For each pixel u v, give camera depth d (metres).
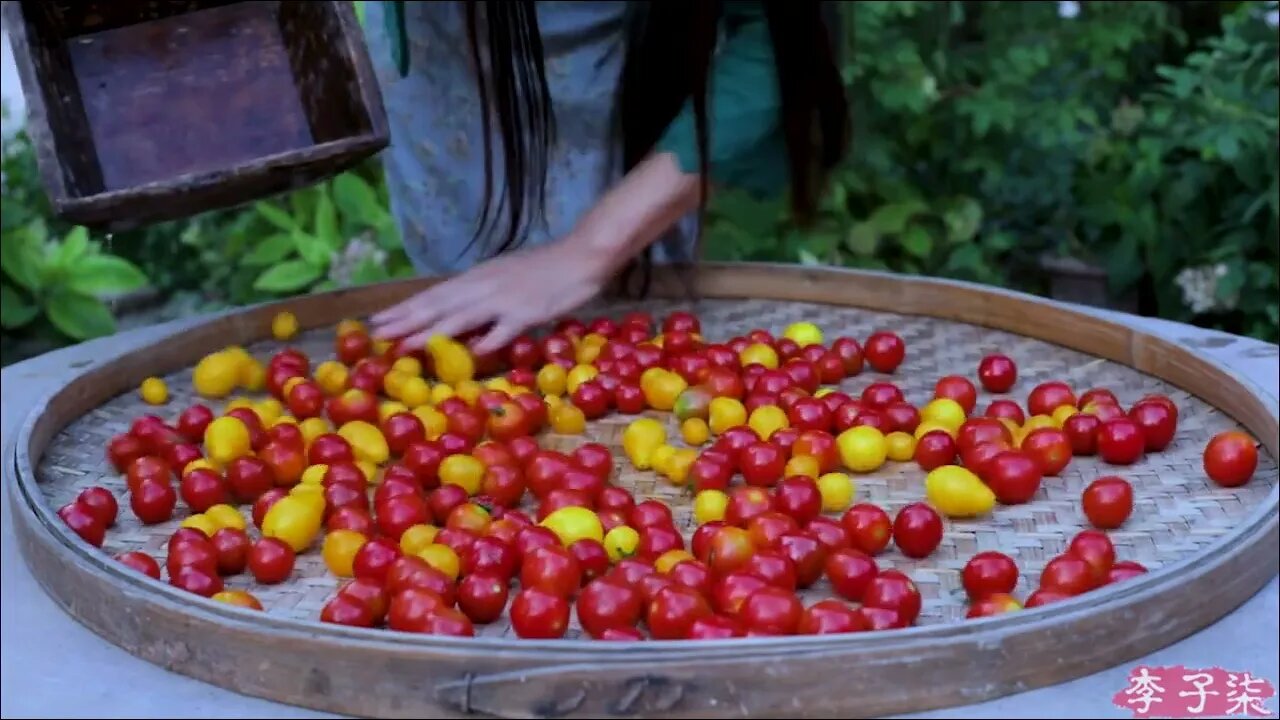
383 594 1.22
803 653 1.05
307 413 1.79
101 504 1.46
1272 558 1.33
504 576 1.30
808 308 2.23
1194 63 3.11
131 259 3.87
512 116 1.87
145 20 1.99
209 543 1.34
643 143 2.03
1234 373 1.68
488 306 1.88
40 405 1.69
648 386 1.84
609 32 2.38
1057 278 3.62
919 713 1.08
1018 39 3.39
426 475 1.57
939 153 3.45
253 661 1.12
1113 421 1.57
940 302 2.14
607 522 1.42
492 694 1.06
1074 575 1.23
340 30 1.75
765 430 1.68
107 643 1.26
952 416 1.69
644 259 2.22
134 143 1.89
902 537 1.36
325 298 2.16
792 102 1.91
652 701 1.04
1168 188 3.20
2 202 3.20
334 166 1.67
